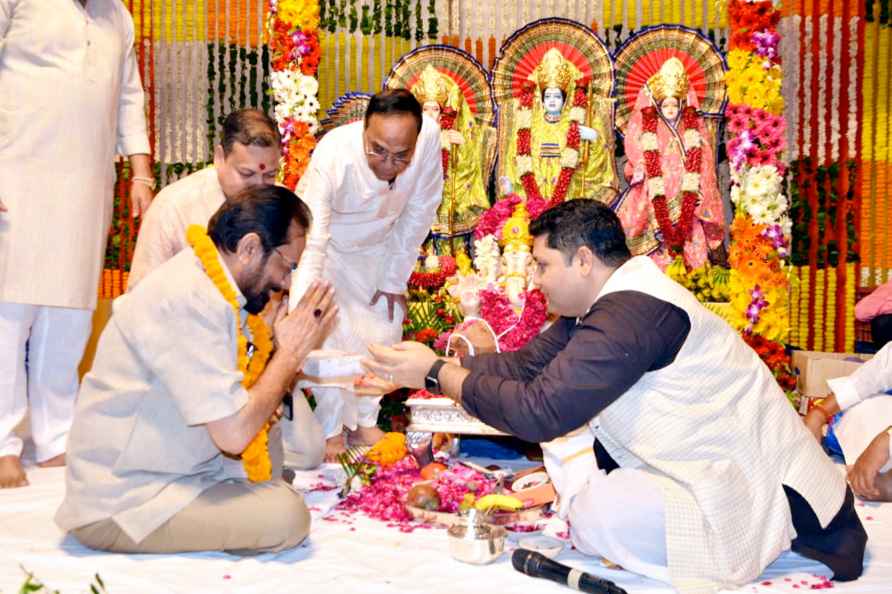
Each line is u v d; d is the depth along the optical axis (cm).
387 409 487
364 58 571
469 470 352
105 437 255
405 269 448
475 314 445
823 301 562
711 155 539
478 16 577
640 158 541
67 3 389
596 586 239
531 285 450
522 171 532
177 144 593
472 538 264
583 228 263
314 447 389
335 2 566
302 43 535
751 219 515
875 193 566
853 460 388
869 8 565
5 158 376
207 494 262
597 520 257
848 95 566
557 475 299
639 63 548
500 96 552
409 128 381
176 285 249
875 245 566
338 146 406
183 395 243
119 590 235
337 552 275
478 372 265
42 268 377
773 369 500
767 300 508
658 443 252
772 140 517
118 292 584
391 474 359
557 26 546
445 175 539
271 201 251
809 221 565
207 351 245
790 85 569
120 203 581
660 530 247
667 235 527
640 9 568
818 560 257
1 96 380
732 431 251
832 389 365
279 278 256
